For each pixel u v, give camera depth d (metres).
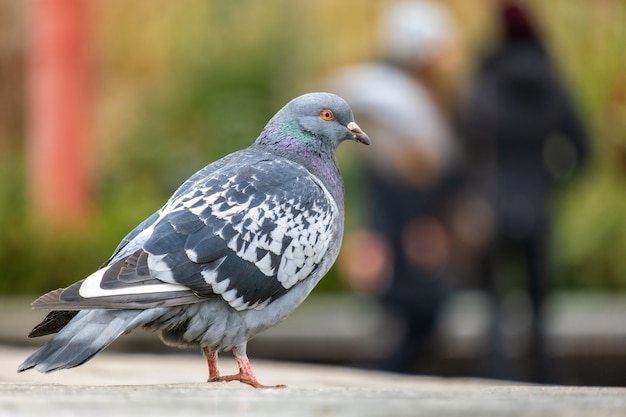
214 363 7.18
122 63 25.91
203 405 5.14
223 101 23.92
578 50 22.58
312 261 7.22
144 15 25.86
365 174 12.70
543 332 12.80
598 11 22.94
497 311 12.67
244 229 6.86
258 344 14.02
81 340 6.10
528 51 12.62
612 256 19.72
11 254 18.59
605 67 22.47
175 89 24.61
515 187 12.55
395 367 12.87
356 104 12.51
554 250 13.91
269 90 24.45
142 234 6.70
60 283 18.53
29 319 15.18
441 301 12.70
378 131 12.48
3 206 19.73
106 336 6.17
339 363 14.37
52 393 5.56
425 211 12.60
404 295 12.64
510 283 13.02
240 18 25.03
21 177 21.50
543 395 5.94
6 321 15.12
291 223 7.09
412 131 12.36
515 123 12.52
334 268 19.55
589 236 19.73
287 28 24.80
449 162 12.58
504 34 12.71
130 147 23.64
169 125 24.09
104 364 9.77
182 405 5.13
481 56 12.87
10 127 26.70
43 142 20.97
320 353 14.30
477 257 12.73
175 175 23.06
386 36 13.64
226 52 24.64
